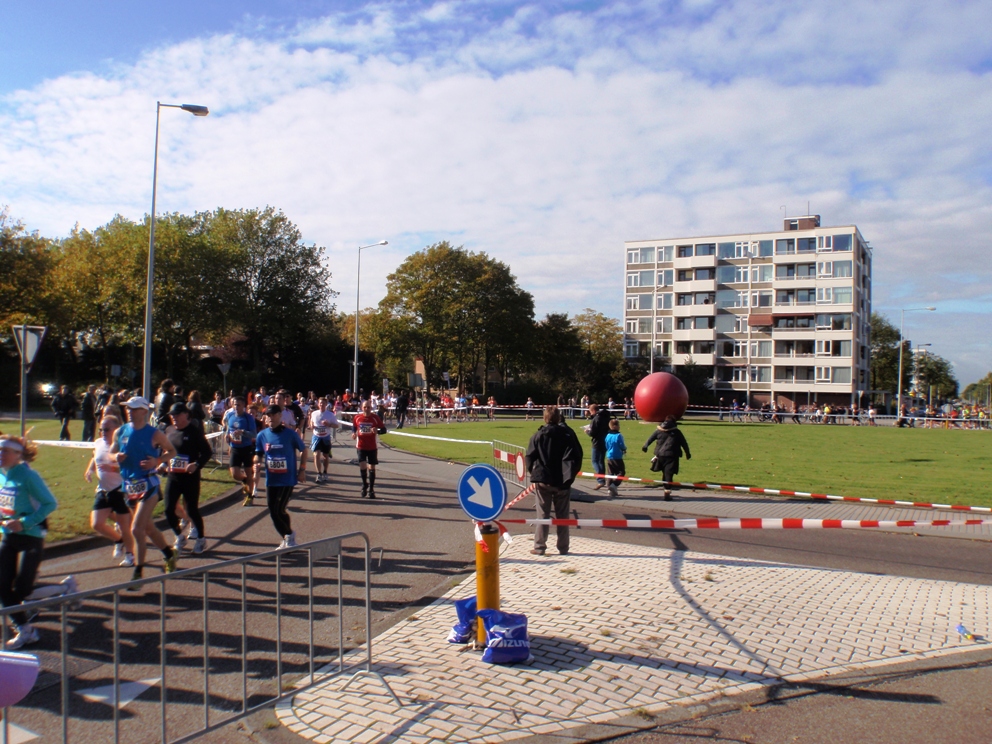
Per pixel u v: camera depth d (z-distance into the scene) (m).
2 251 41.72
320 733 4.10
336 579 7.58
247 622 6.08
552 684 4.81
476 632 5.47
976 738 4.16
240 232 62.75
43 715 4.34
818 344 83.50
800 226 86.31
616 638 5.68
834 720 4.38
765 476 17.48
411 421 46.91
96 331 56.50
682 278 89.94
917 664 5.32
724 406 77.25
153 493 7.35
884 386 115.75
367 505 12.55
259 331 63.53
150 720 4.29
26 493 5.70
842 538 10.23
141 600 6.65
